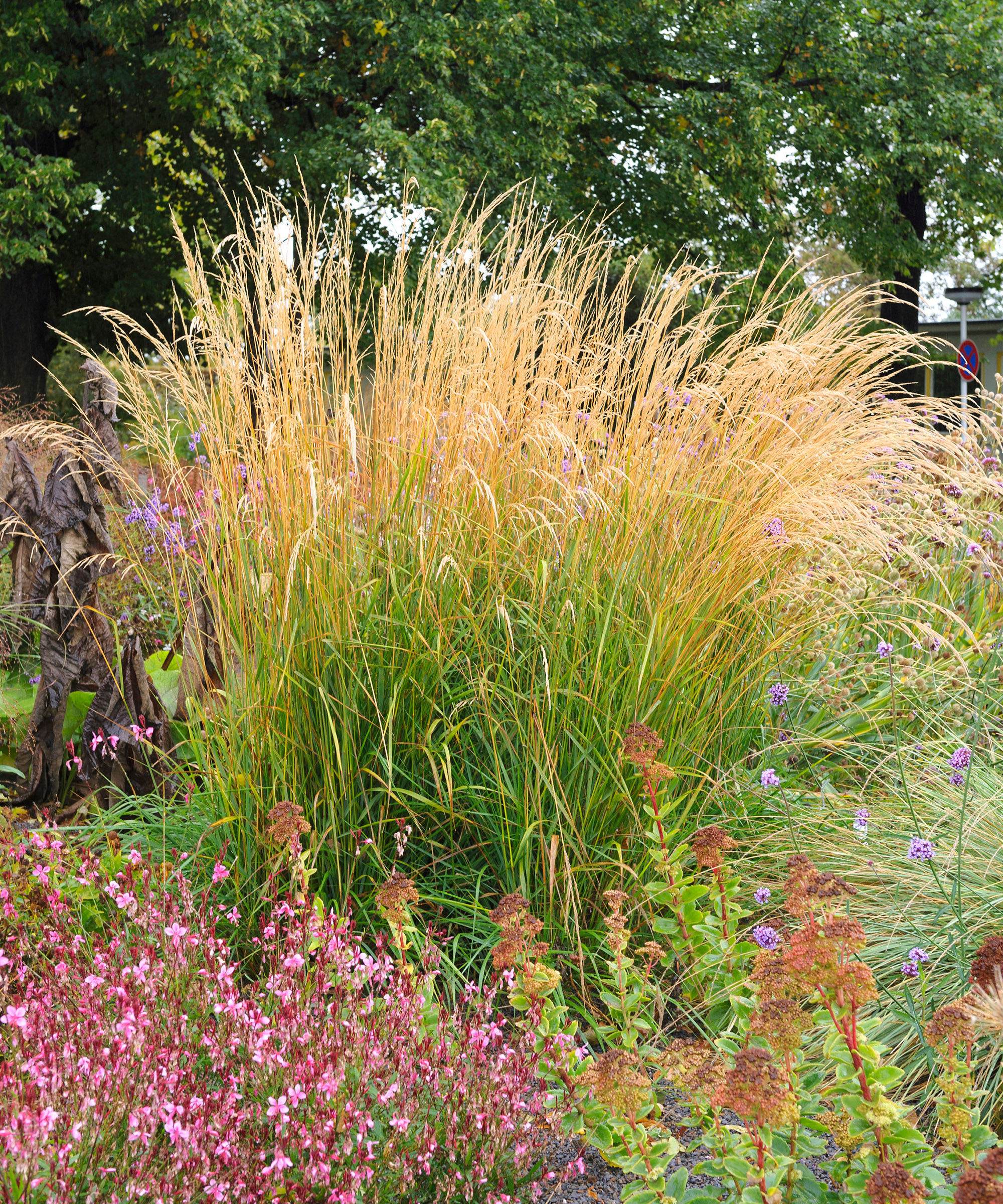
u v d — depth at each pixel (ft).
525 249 11.81
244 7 40.22
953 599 14.96
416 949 8.86
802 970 6.02
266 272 10.77
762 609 11.69
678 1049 6.92
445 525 10.46
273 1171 5.98
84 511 12.70
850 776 12.48
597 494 10.66
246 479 10.69
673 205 55.98
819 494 11.10
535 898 9.82
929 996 8.41
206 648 12.37
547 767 9.85
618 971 7.88
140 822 11.14
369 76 47.62
